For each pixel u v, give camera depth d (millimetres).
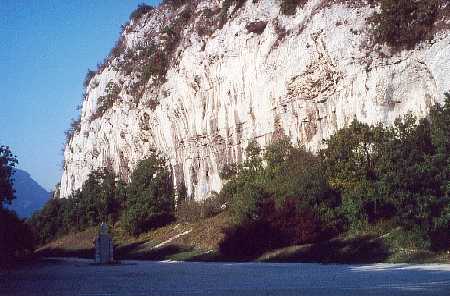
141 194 59500
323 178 35031
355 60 39625
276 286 18016
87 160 84500
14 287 20531
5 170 37031
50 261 44531
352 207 32656
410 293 14703
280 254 32969
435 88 34844
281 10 48875
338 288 16656
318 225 33719
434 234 26281
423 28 36375
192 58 58375
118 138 75062
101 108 82000
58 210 80250
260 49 49500
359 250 28750
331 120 41969
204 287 18672
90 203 72062
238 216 39000
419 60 35938
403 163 27266
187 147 59562
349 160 34781
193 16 63250
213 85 55438
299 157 41719
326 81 42062
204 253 40031
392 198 27656
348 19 41250
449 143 25859
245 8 53344
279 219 35469
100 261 38531
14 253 48438
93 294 17484
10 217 43094
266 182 41750
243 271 25719
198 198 56938
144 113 67812
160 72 67312
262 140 48812
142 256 45688
